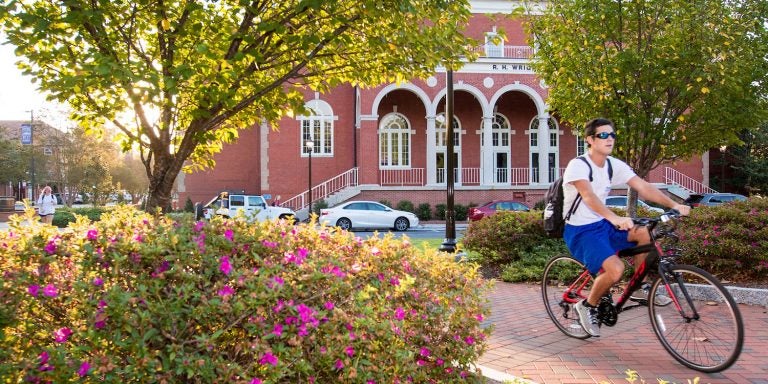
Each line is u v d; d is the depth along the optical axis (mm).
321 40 5008
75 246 2777
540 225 9922
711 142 9891
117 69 3957
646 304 5039
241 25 4902
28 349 2547
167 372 2502
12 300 2531
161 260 2752
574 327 5598
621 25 9055
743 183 34750
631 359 4820
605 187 4836
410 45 4988
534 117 35125
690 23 8547
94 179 37688
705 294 4602
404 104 33969
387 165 33781
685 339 4641
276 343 2688
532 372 4488
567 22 9359
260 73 5582
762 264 7398
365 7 4648
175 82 4285
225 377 2521
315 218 3783
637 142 9305
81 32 4676
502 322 6410
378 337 2963
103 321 2461
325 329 2771
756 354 4812
